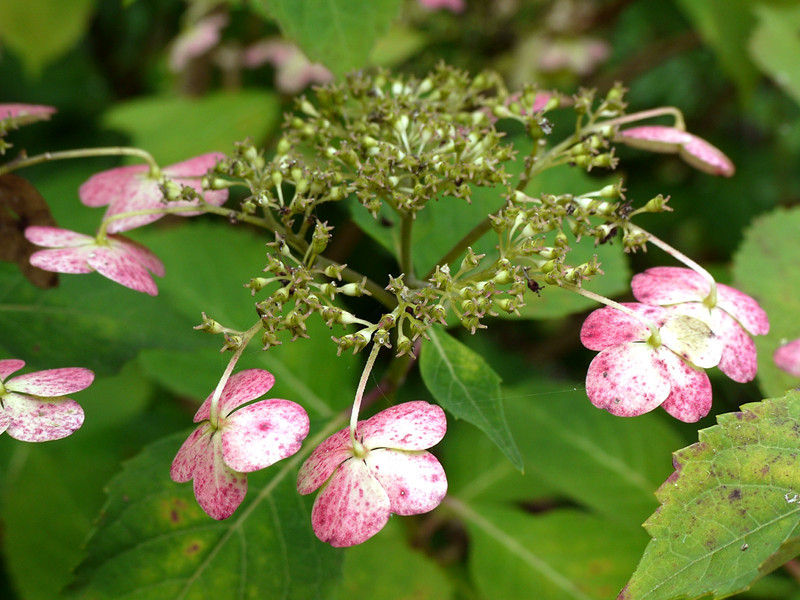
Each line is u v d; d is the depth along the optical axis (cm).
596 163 36
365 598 43
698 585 31
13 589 46
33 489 46
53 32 57
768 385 38
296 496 37
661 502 32
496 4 69
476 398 34
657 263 66
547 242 41
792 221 42
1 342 37
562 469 49
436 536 55
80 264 35
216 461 31
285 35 39
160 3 74
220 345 38
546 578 44
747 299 34
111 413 50
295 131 37
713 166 38
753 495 32
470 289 33
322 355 45
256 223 35
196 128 57
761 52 53
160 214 36
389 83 39
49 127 69
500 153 35
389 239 40
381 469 31
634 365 32
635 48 78
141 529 36
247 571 36
